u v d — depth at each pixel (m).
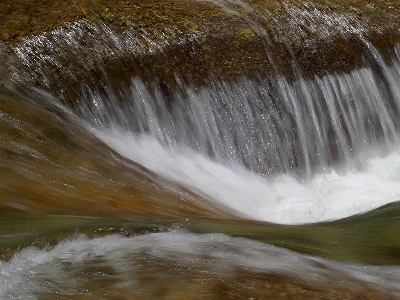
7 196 6.25
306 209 8.57
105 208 6.47
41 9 9.88
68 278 4.41
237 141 9.62
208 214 6.98
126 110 9.15
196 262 4.68
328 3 10.84
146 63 9.38
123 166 7.78
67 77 8.95
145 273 4.48
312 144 10.01
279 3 10.67
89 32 9.48
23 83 8.65
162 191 7.41
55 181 6.81
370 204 8.74
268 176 9.63
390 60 10.62
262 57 9.93
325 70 10.18
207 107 9.52
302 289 4.38
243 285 4.36
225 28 10.00
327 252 5.32
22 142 7.34
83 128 8.46
